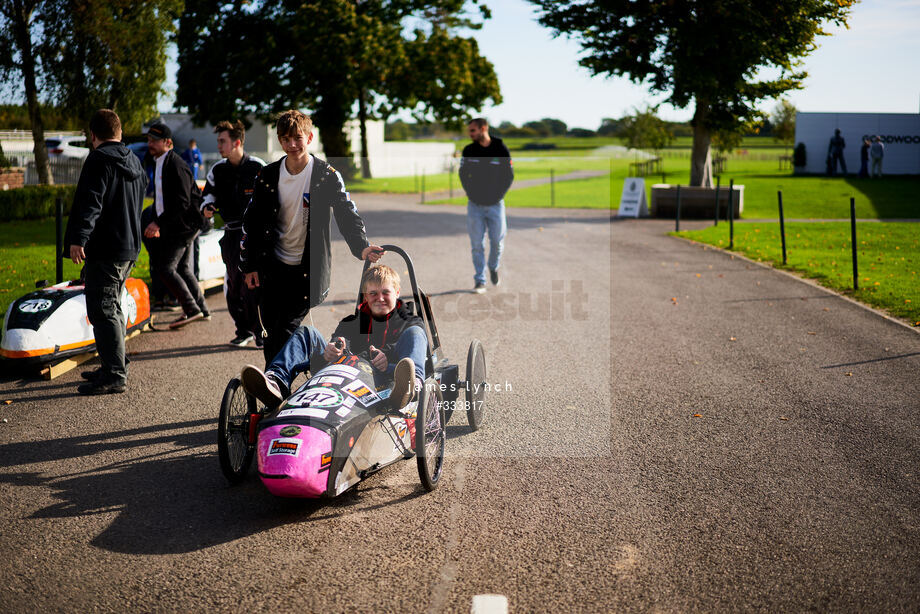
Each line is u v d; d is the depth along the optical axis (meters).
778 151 67.12
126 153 6.24
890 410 6.16
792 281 11.95
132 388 6.68
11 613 3.44
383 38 35.31
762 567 3.83
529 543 4.06
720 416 6.04
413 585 3.66
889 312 9.74
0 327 7.81
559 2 24.36
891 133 39.59
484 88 39.34
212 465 5.12
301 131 5.08
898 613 3.45
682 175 41.78
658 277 12.30
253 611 3.45
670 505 4.52
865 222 20.33
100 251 6.27
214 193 7.36
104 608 3.48
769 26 22.58
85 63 22.91
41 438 5.55
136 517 4.38
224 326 8.95
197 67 35.38
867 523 4.29
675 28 22.98
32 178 26.14
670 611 3.45
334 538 4.12
